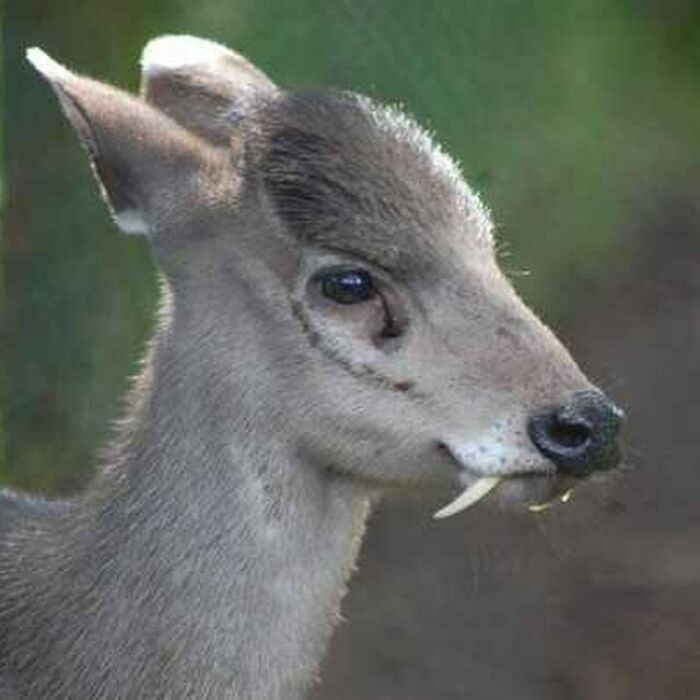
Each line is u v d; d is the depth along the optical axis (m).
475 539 17.00
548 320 18.62
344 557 11.22
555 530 16.88
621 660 16.62
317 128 11.10
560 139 17.59
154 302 16.30
